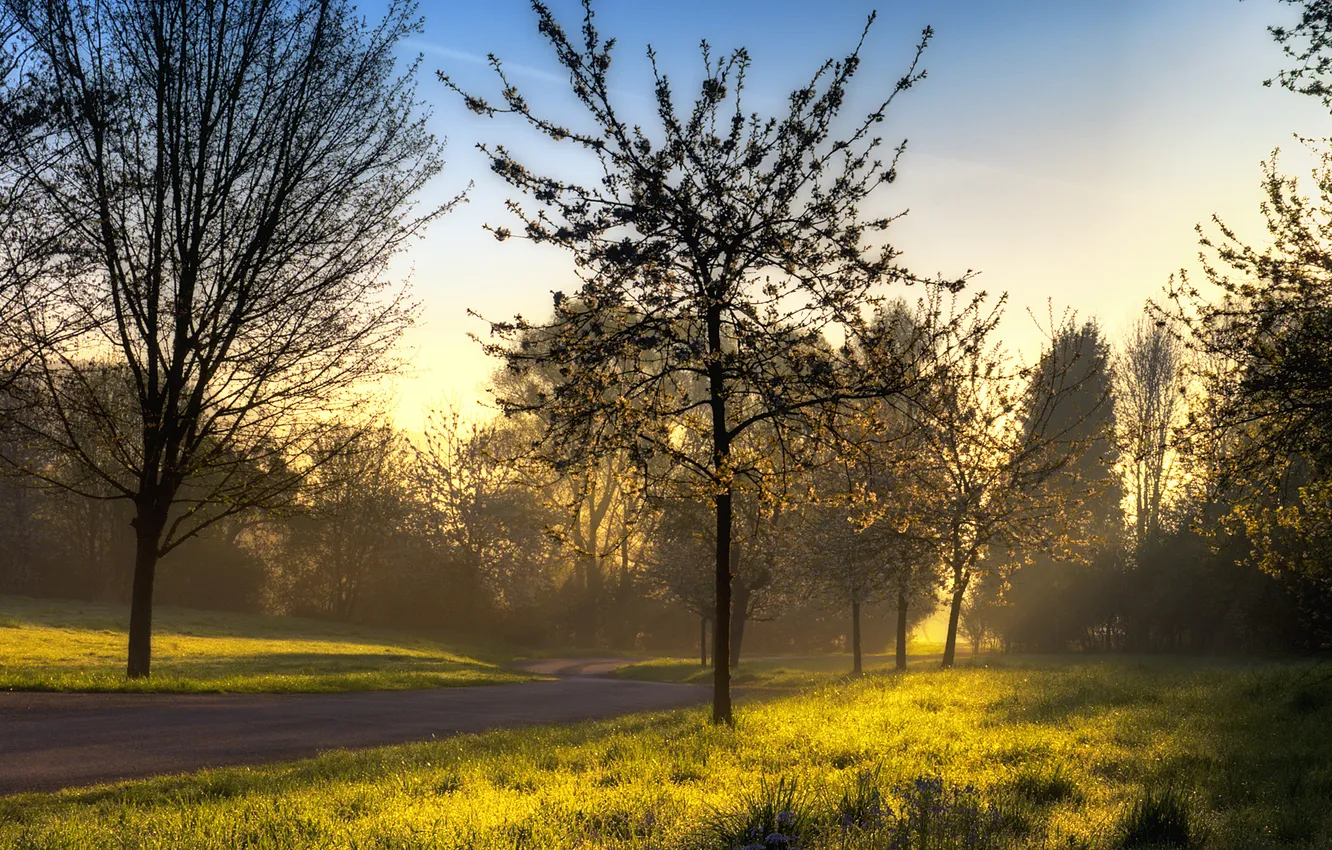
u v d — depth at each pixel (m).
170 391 20.34
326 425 22.28
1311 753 9.74
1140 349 51.78
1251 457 13.05
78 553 63.28
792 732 11.80
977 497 29.19
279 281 20.84
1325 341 12.22
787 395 13.55
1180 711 13.77
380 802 7.84
